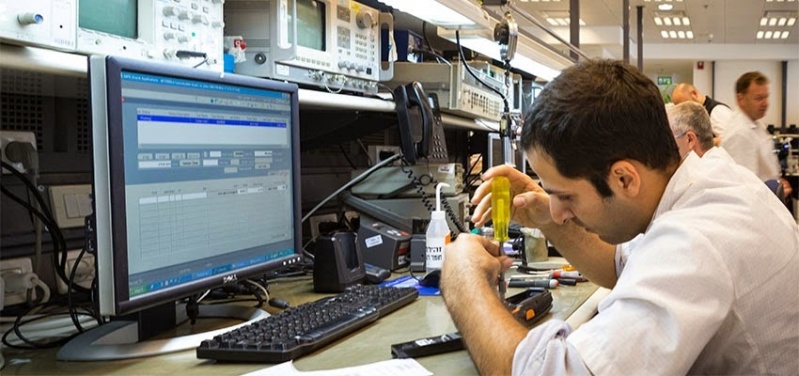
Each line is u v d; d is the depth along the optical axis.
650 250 0.81
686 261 0.77
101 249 0.93
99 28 1.11
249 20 1.61
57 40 0.98
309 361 1.00
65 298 1.33
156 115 1.04
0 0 0.88
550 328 0.84
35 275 1.28
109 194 0.92
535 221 1.41
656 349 0.73
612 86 0.85
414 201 2.05
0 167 1.22
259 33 1.61
